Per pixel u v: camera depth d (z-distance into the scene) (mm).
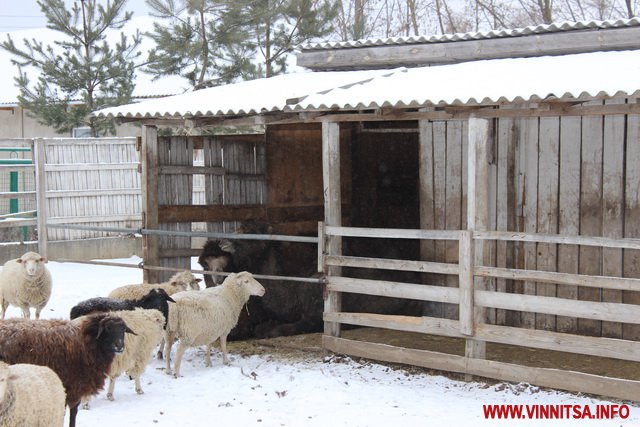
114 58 20312
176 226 11469
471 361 8086
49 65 19844
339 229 8945
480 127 7945
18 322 6320
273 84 10805
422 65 10914
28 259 10156
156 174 11023
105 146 17609
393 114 8430
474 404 7379
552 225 9289
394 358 8602
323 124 8961
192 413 7152
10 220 16047
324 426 6785
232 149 12148
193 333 8430
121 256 17938
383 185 13336
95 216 17469
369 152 13148
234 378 8281
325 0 21047
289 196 12422
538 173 9359
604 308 7340
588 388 7398
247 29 19984
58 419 5449
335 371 8641
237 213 12109
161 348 9203
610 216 8922
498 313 9914
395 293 8602
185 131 20797
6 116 28281
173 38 19844
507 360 8828
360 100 8273
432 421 6883
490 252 9750
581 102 7875
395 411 7172
